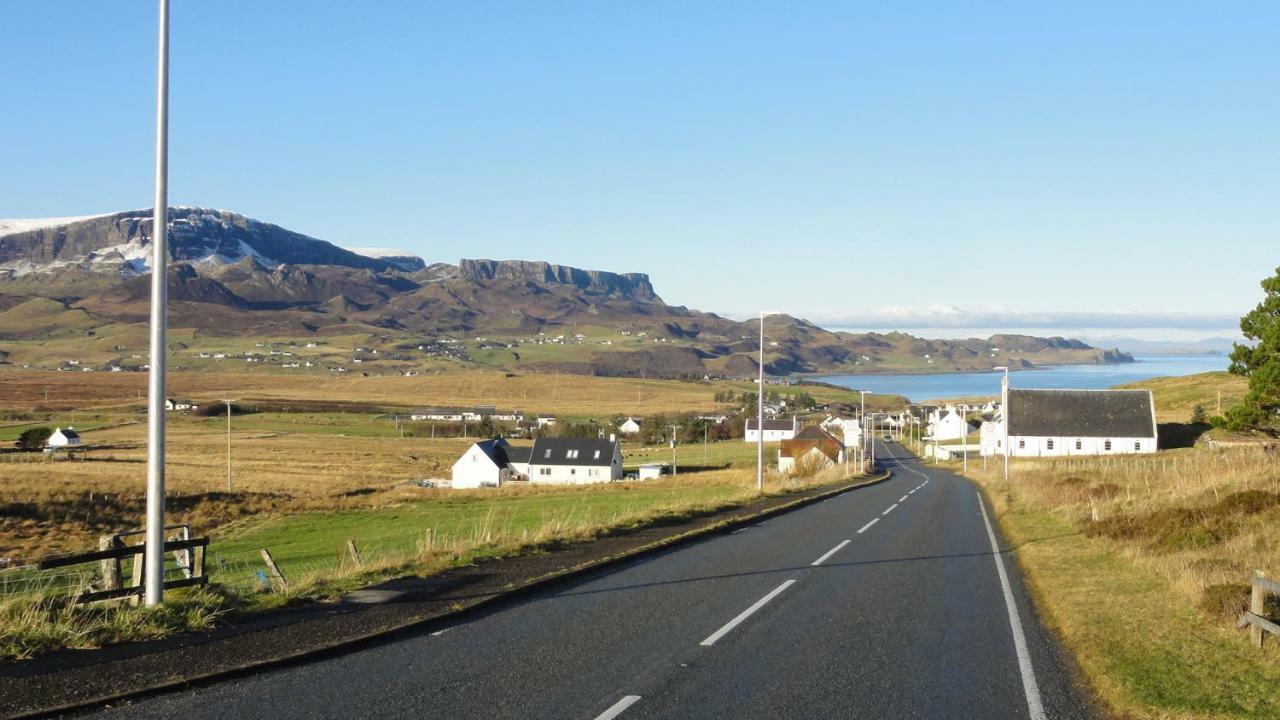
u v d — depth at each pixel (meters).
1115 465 52.62
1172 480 30.47
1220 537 17.33
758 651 10.23
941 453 104.06
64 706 7.79
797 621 11.95
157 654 9.59
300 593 13.12
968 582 15.43
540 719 7.67
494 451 94.19
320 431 144.00
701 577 15.72
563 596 13.78
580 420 171.88
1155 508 22.12
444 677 9.02
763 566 17.17
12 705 7.81
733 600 13.49
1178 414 100.88
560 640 10.72
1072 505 28.17
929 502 36.38
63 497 56.62
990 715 7.97
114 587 12.08
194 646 9.97
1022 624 11.91
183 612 11.27
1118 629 11.19
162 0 11.84
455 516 49.03
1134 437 85.94
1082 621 11.65
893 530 24.44
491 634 11.05
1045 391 91.56
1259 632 10.32
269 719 7.62
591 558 17.36
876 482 55.97
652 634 11.09
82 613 10.88
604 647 10.38
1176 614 12.04
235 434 131.75
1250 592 11.78
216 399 198.00
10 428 128.25
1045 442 88.25
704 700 8.28
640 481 71.19
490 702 8.15
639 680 8.95
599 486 67.50
